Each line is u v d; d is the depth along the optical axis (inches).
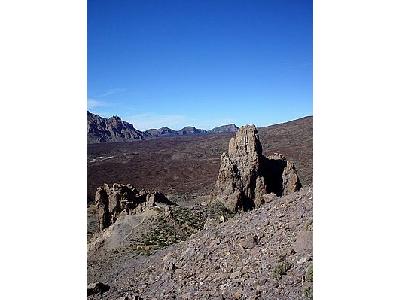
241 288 352.2
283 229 431.2
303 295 323.9
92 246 656.4
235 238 453.4
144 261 528.4
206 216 745.0
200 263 432.1
